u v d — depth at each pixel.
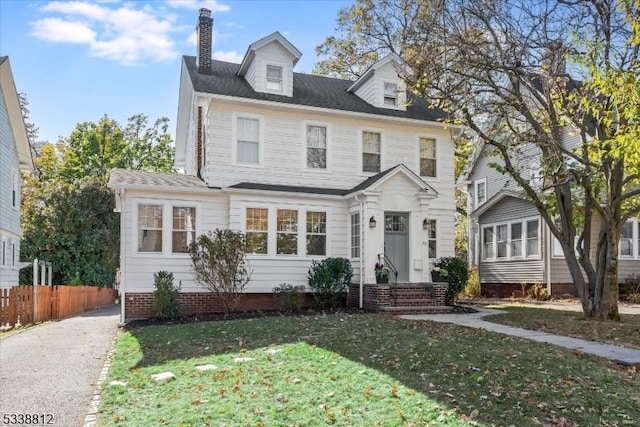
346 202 18.72
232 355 9.21
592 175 14.04
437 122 20.22
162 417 5.85
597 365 8.41
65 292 19.94
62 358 9.92
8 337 13.08
